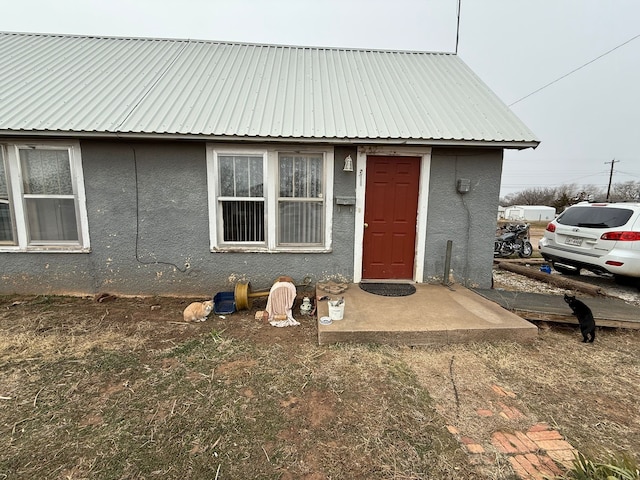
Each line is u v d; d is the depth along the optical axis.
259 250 5.15
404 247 5.39
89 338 3.75
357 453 2.16
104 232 5.04
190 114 4.81
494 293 5.04
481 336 3.75
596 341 3.97
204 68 6.21
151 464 2.05
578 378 3.14
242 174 5.03
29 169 4.86
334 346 3.61
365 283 5.31
